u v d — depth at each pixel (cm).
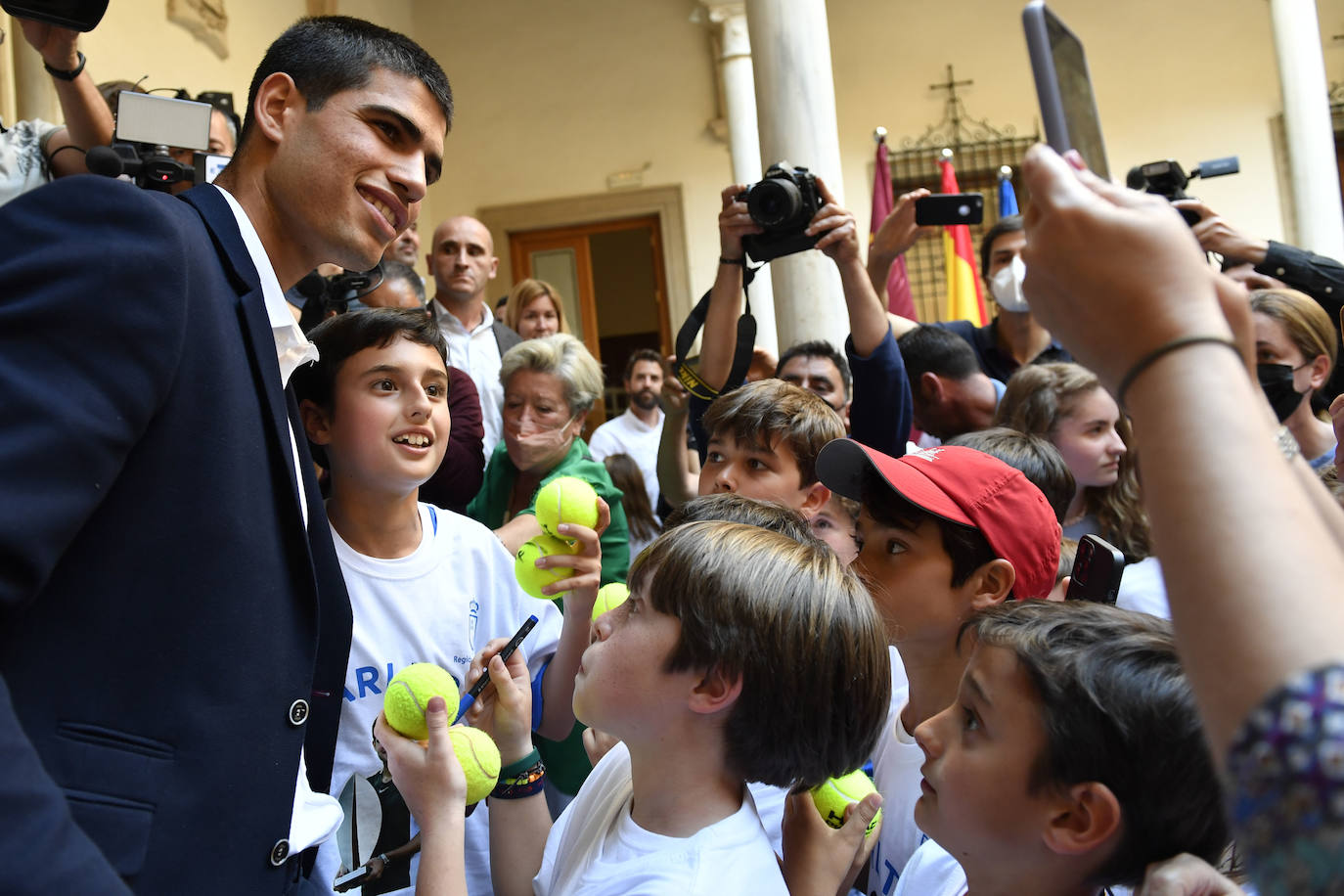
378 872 152
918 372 335
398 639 188
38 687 105
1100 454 255
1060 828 103
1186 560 55
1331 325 249
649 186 1025
